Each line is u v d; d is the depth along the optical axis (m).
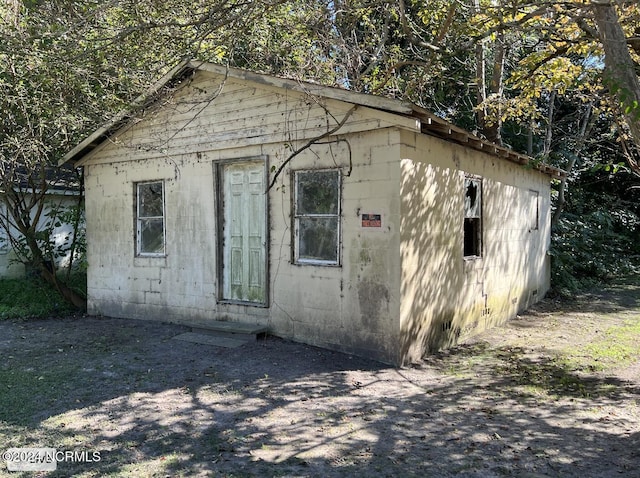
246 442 4.24
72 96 9.30
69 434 4.39
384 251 6.36
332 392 5.46
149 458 3.94
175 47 6.66
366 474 3.70
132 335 8.03
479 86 12.73
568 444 4.26
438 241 7.12
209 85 8.12
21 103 9.23
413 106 5.81
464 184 7.90
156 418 4.75
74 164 10.09
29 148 9.19
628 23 7.10
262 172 7.70
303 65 10.17
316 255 7.12
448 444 4.23
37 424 4.60
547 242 12.55
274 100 7.38
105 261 9.74
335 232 6.90
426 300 6.85
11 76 9.02
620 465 3.88
